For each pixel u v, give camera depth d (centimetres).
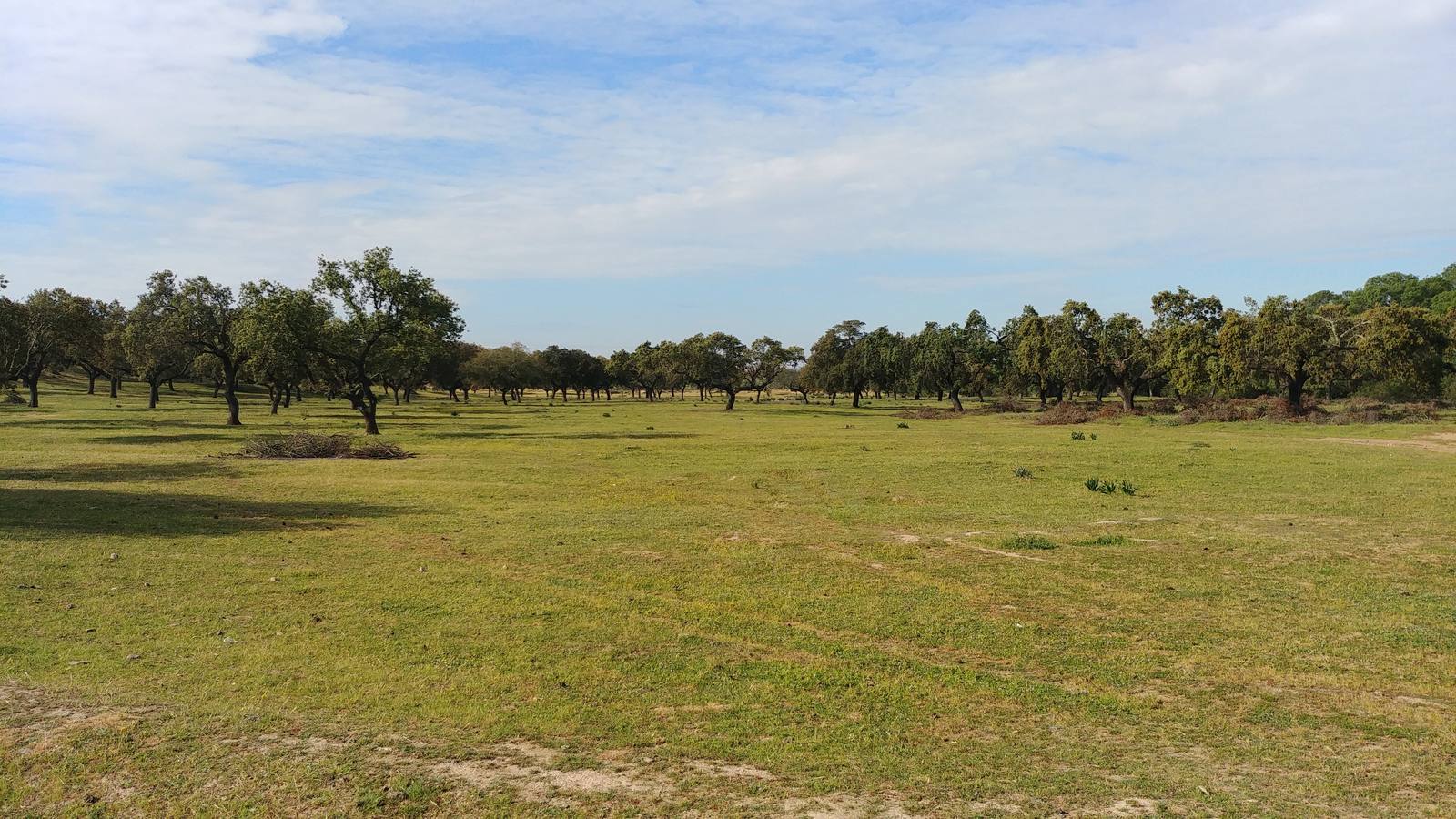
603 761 654
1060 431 4953
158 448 3634
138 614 1038
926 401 12656
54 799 593
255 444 3338
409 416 7494
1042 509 1950
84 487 2281
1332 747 685
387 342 5053
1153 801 592
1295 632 997
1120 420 5981
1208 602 1131
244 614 1046
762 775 630
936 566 1352
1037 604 1125
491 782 617
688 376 11356
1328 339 5541
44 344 7069
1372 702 786
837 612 1088
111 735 685
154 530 1630
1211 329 7069
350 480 2561
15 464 2877
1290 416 5309
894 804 587
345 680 821
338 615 1050
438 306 4916
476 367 12194
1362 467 2620
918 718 744
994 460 3064
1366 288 12594
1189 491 2183
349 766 638
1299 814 570
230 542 1518
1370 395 7400
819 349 11094
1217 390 7575
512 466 3017
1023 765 650
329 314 5441
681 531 1678
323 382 6612
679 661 889
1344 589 1192
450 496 2212
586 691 801
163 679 818
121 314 9025
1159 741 699
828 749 677
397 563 1363
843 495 2239
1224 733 714
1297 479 2373
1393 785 614
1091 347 7188
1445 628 1006
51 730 696
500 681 823
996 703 780
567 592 1179
